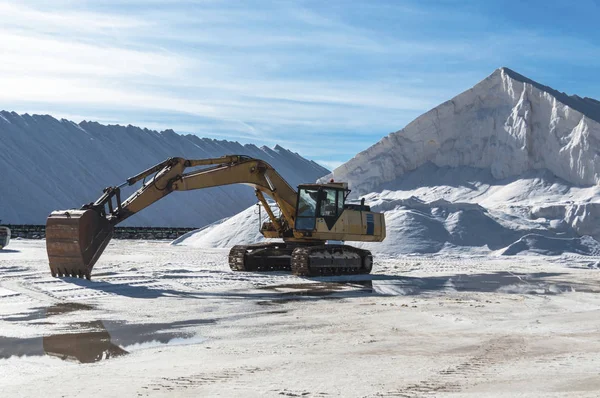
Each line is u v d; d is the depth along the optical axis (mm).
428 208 42562
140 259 31531
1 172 104812
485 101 57375
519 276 25078
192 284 19984
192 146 155000
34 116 129000
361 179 58125
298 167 180125
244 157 24859
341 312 14336
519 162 52969
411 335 11352
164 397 6977
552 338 11023
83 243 19594
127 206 21438
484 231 39312
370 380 7738
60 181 113812
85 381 7801
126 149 135875
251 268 25203
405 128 58594
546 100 53125
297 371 8289
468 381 7648
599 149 48688
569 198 47188
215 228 49125
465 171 55719
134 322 12852
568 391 7035
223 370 8375
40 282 19250
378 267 28750
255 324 12625
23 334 11422
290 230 26281
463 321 13047
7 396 7105
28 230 67625
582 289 20250
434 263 31578
